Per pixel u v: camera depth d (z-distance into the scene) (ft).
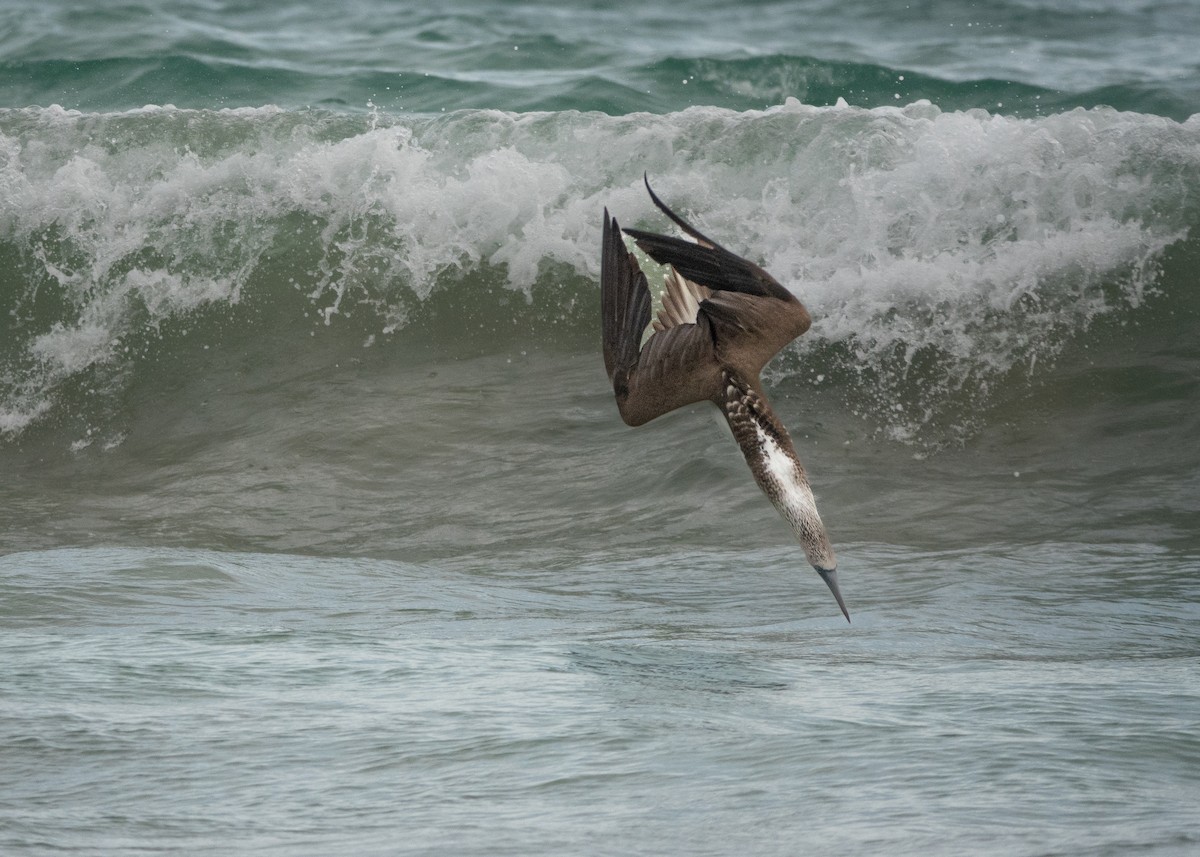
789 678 66.49
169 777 51.39
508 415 150.30
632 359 55.77
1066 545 113.91
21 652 70.90
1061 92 255.91
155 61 273.54
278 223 176.24
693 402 55.57
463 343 164.96
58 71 271.69
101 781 51.03
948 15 323.57
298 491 139.44
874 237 162.40
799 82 263.90
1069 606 91.97
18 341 170.30
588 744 53.93
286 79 268.00
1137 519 121.39
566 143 176.96
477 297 169.48
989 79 263.29
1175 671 67.87
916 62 283.59
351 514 134.51
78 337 170.19
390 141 179.42
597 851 42.83
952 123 168.45
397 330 167.22
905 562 108.27
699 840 43.42
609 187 172.96
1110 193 161.99
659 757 51.98
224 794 49.49
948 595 95.91
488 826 45.47
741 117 176.35
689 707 59.72
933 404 145.28
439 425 149.38
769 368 152.05
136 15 313.32
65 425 159.84
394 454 144.87
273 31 310.04
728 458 134.72
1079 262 158.40
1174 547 113.19
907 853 41.47
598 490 133.90
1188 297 154.81
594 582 105.91
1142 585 98.73
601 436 144.05
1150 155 164.25
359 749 54.13
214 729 57.06
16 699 61.67
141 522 135.74
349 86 264.31
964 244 160.86
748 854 42.06
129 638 74.69
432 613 88.63
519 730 56.08
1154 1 331.16
